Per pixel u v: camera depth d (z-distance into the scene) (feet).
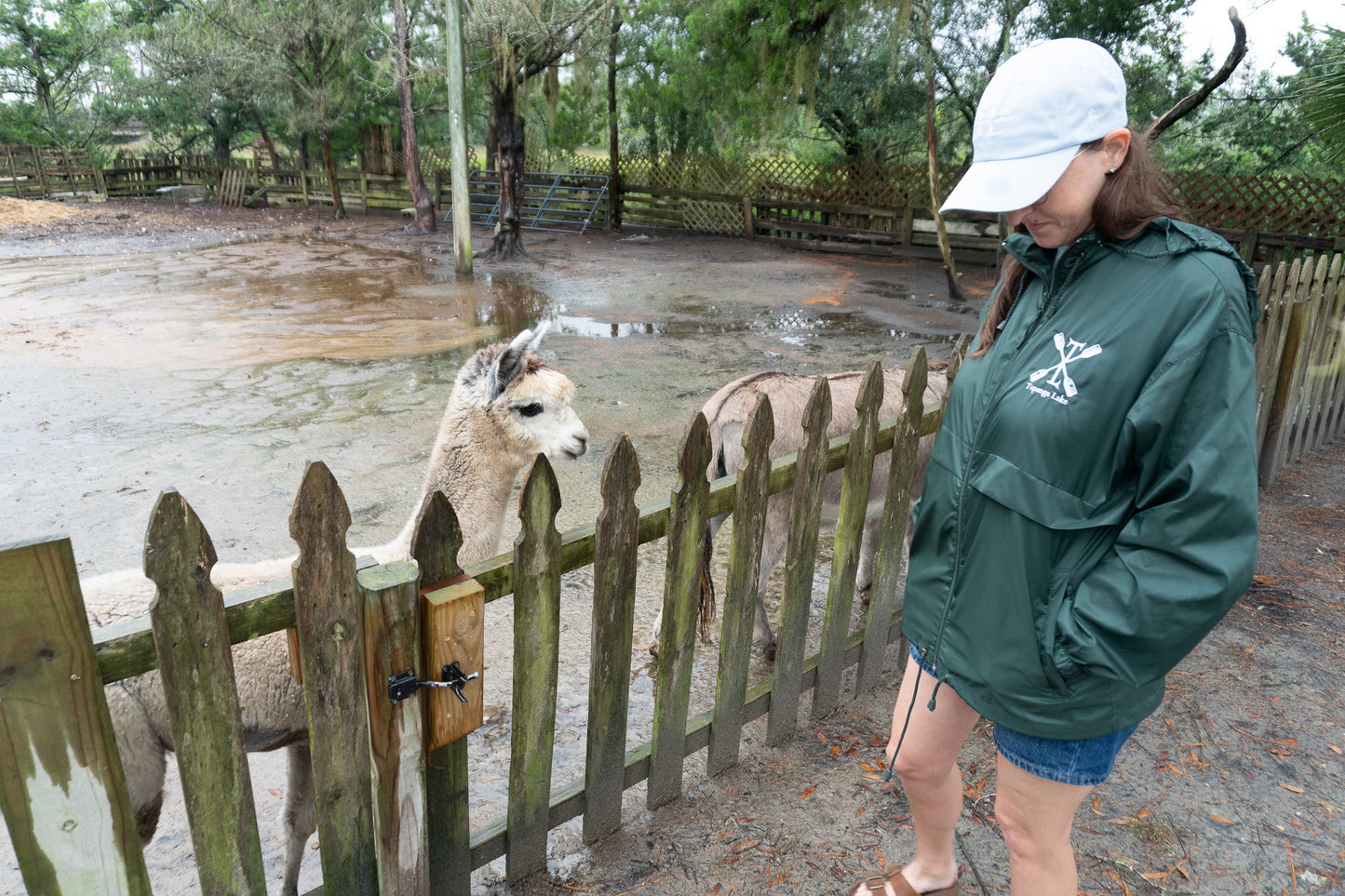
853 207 59.00
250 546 15.25
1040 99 4.62
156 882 8.17
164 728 6.76
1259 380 16.44
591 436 21.53
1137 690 5.10
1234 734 10.07
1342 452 19.63
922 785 6.63
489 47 50.31
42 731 4.49
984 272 51.78
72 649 4.47
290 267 49.75
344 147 77.30
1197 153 52.70
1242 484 4.35
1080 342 4.83
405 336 32.86
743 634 8.92
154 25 72.23
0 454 19.40
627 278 48.52
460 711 6.31
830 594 9.94
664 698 8.36
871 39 47.03
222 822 5.47
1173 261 4.61
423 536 5.90
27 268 47.09
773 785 9.26
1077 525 4.90
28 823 4.60
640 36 63.67
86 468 18.72
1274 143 48.57
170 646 4.85
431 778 6.63
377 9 65.51
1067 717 5.13
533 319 36.70
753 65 45.65
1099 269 4.87
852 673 11.70
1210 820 8.75
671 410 23.88
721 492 8.07
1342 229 41.73
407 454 19.95
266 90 71.46
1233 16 26.50
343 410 23.25
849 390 12.19
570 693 11.32
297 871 7.83
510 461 10.02
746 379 11.96
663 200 69.77
